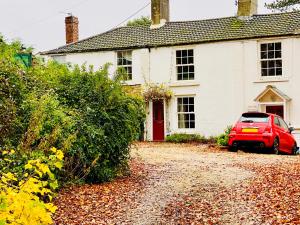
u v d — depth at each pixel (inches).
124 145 496.7
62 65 514.0
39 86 447.2
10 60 422.6
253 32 990.4
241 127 748.6
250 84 982.4
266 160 614.2
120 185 449.1
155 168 558.3
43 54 1152.2
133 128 507.2
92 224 317.4
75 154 435.5
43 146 351.9
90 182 455.2
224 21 1074.7
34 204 178.2
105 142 462.0
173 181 466.9
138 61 1077.8
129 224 319.0
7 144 345.7
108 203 375.6
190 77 1043.3
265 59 976.3
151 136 1065.5
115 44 1105.4
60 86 477.1
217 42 1010.1
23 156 323.0
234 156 679.7
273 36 960.9
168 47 1053.2
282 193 386.6
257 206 352.2
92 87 484.4
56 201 373.1
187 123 1044.5
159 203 376.5
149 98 1051.9
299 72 943.0
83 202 375.6
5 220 171.5
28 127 363.6
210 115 1014.4
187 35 1058.1
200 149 823.1
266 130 731.4
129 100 506.0
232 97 996.6
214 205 364.2
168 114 1051.9
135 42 1090.1
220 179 468.4
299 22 982.4
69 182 421.4
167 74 1053.8
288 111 944.3
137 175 509.4
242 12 1060.5
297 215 319.3
